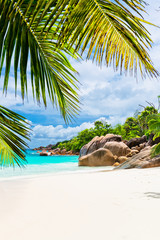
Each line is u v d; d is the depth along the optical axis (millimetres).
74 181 5598
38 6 1325
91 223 2348
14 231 2180
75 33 1399
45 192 4180
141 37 1510
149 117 10891
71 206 3094
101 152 16641
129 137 46469
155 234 1982
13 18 1878
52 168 15477
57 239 1950
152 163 10250
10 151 2859
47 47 2416
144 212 2703
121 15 1438
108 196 3705
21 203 3330
